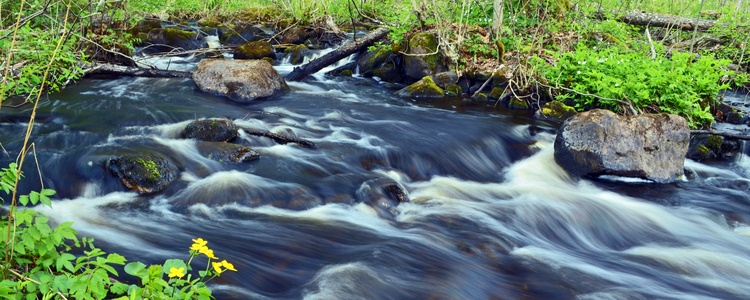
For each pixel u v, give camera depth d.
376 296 3.48
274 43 14.55
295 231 4.35
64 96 8.01
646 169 6.01
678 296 3.80
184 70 10.96
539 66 9.35
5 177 2.45
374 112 8.41
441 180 6.00
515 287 3.80
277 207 4.78
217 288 3.39
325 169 5.73
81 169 5.05
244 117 7.42
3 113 6.72
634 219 5.20
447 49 10.26
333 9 16.27
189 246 3.96
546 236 4.80
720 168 6.73
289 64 12.79
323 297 3.39
